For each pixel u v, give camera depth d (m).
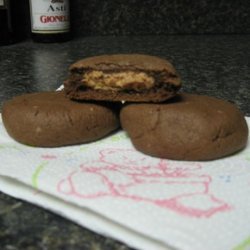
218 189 0.14
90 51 0.40
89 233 0.12
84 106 0.19
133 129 0.18
